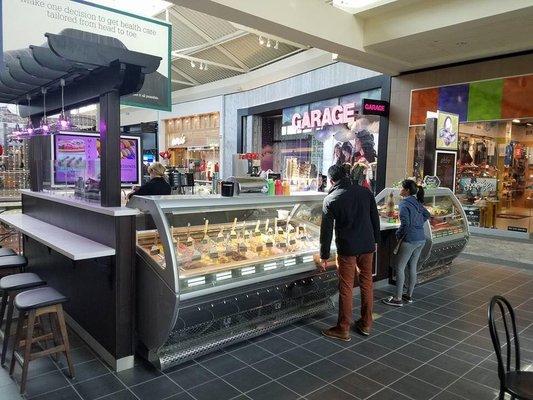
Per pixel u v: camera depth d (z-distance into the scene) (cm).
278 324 352
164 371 282
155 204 270
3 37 414
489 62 748
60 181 416
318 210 412
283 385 267
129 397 249
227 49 1290
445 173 701
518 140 771
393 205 518
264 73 1348
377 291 483
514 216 794
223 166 1600
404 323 380
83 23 477
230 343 318
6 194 654
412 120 872
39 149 461
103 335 297
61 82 350
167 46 561
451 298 459
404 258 423
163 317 266
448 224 527
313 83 1170
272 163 1502
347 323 340
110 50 272
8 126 711
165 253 261
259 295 327
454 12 587
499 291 488
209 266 293
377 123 980
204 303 283
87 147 520
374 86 958
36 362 292
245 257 323
